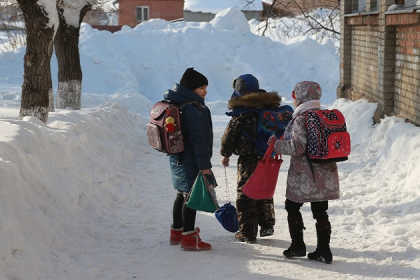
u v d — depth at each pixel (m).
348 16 23.97
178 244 9.98
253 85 10.06
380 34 18.73
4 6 22.64
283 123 9.68
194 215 9.62
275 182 9.61
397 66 18.03
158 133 9.40
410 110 16.75
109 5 27.83
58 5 24.34
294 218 9.07
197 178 9.31
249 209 10.05
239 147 9.82
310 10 49.38
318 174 8.63
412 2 16.27
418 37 15.87
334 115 8.55
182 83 9.55
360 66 23.33
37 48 15.65
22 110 15.81
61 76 24.92
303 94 8.72
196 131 9.23
